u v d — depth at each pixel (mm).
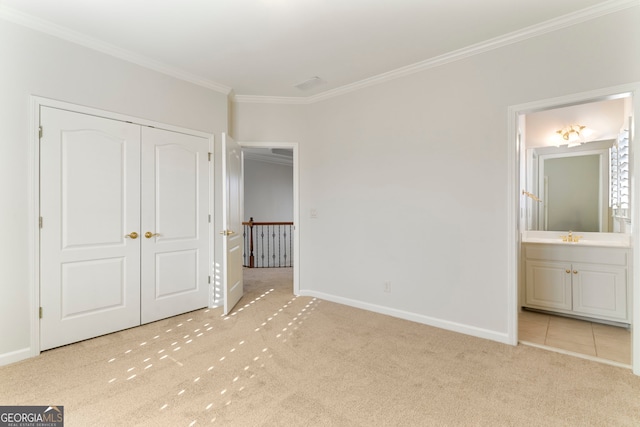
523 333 2986
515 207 2668
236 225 3920
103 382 2092
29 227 2443
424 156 3170
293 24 2502
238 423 1694
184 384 2072
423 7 2285
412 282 3273
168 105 3293
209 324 3162
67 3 2238
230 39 2727
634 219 2184
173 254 3369
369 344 2695
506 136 2697
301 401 1889
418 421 1710
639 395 1944
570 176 3896
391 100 3400
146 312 3156
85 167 2730
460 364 2340
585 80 2346
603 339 2840
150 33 2635
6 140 2336
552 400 1895
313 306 3762
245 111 4098
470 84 2881
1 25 2305
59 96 2580
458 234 2969
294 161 4191
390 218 3426
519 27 2539
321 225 4062
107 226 2873
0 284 2318
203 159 3615
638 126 2152
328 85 3730
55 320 2586
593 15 2297
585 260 3277
